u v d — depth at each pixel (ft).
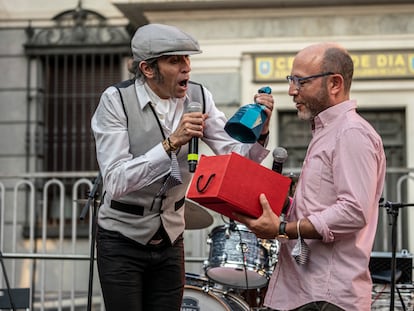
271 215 11.68
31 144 31.32
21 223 30.07
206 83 29.84
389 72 29.25
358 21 29.40
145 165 12.26
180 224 13.43
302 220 11.64
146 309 13.39
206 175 11.83
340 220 11.43
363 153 11.55
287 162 30.09
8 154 31.37
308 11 29.48
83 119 31.45
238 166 11.71
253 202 11.73
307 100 12.09
